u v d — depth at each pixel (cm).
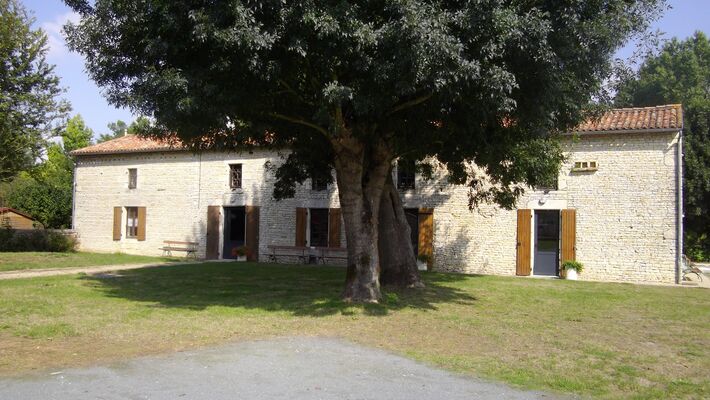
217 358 611
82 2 897
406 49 716
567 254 1667
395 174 1902
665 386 550
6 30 1705
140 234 2370
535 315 962
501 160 1176
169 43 804
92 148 2539
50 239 2391
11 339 697
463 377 561
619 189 1620
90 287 1212
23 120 1775
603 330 842
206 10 750
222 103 807
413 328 819
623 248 1606
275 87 903
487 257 1773
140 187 2392
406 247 1270
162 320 838
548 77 803
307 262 2041
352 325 827
